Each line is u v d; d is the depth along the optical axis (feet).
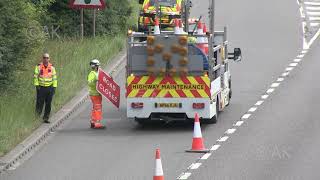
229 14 305.12
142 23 231.91
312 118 166.71
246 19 298.56
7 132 149.07
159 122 169.78
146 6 233.35
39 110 166.09
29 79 188.85
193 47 158.20
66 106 181.27
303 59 237.45
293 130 156.04
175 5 230.68
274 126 160.45
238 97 191.62
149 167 129.39
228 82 183.11
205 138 151.12
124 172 126.41
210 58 158.30
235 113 174.50
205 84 157.99
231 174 123.13
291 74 217.56
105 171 127.24
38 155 140.56
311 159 132.26
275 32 279.08
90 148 145.28
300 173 123.13
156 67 157.99
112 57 233.35
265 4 325.42
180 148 143.54
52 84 164.96
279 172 123.85
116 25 262.06
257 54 245.45
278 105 181.47
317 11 317.01
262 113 173.78
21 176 125.59
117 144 148.15
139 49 159.02
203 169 126.82
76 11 254.68
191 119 160.97
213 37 169.48
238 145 144.56
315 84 203.62
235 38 268.41
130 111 159.63
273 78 213.05
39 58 207.92
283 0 334.65
